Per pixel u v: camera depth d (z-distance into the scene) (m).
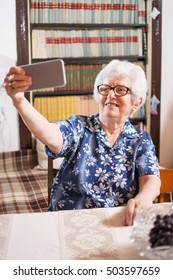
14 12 2.73
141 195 1.17
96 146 1.34
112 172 1.32
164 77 3.17
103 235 1.00
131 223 1.05
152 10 2.98
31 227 1.05
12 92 1.00
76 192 1.33
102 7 2.86
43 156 2.86
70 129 1.32
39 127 1.14
